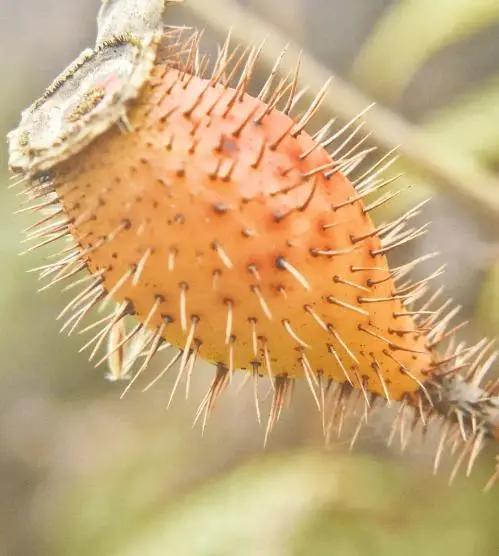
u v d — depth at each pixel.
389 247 0.14
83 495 0.28
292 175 0.13
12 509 0.32
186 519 0.22
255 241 0.13
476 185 0.18
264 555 0.20
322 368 0.14
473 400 0.14
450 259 0.23
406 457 0.22
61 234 0.14
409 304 0.14
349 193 0.13
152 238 0.13
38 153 0.13
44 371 0.33
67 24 0.32
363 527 0.21
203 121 0.13
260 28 0.17
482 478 0.21
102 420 0.32
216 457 0.27
